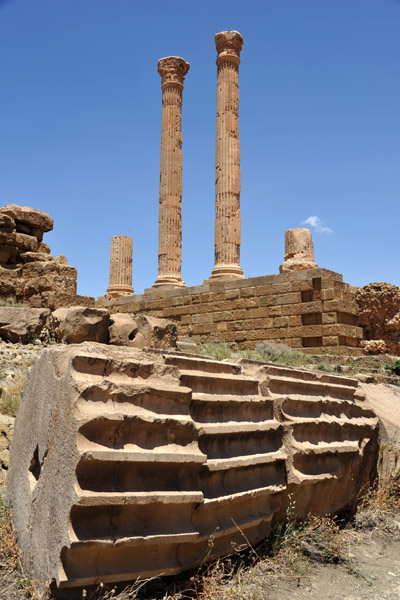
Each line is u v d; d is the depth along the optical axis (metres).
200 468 4.98
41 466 4.79
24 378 8.80
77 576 3.96
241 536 5.50
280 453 6.23
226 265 23.59
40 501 4.59
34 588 4.23
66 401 4.43
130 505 4.26
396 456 9.06
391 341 19.17
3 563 4.86
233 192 24.11
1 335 11.15
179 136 27.23
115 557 4.22
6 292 15.78
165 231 26.31
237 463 5.39
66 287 15.64
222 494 5.20
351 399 8.66
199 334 22.42
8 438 7.01
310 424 6.77
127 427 4.46
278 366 7.29
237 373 6.38
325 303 18.86
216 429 5.30
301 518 6.60
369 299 19.53
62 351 4.96
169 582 4.83
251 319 20.81
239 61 25.42
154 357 5.38
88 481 4.13
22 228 17.27
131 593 4.19
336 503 7.34
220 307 21.88
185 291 23.19
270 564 5.63
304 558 6.00
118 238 30.77
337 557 6.21
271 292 20.38
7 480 5.97
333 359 17.88
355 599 5.14
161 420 4.66
